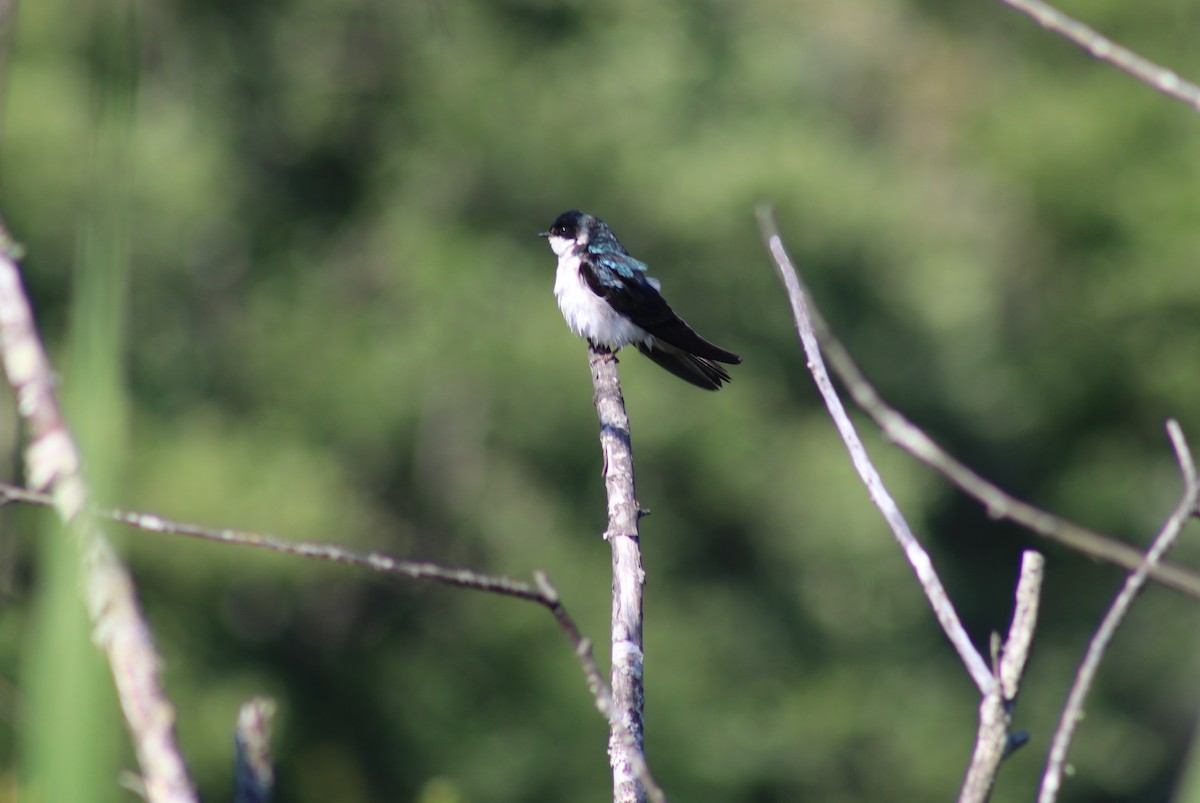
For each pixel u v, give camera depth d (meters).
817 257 20.27
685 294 20.16
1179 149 20.81
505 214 20.64
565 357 18.48
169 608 16.69
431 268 19.34
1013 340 23.77
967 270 25.73
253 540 1.87
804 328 2.61
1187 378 20.78
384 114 21.16
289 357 19.33
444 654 19.14
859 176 21.33
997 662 2.06
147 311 18.83
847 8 33.38
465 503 19.61
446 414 20.17
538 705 17.88
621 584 3.31
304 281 20.42
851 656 19.78
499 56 20.44
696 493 19.11
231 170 20.19
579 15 21.03
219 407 19.06
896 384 22.31
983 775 1.99
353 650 19.25
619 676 2.96
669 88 20.38
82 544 1.28
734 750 17.97
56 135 15.88
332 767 18.28
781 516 19.30
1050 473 23.06
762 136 20.56
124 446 1.33
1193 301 20.75
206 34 19.98
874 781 19.23
